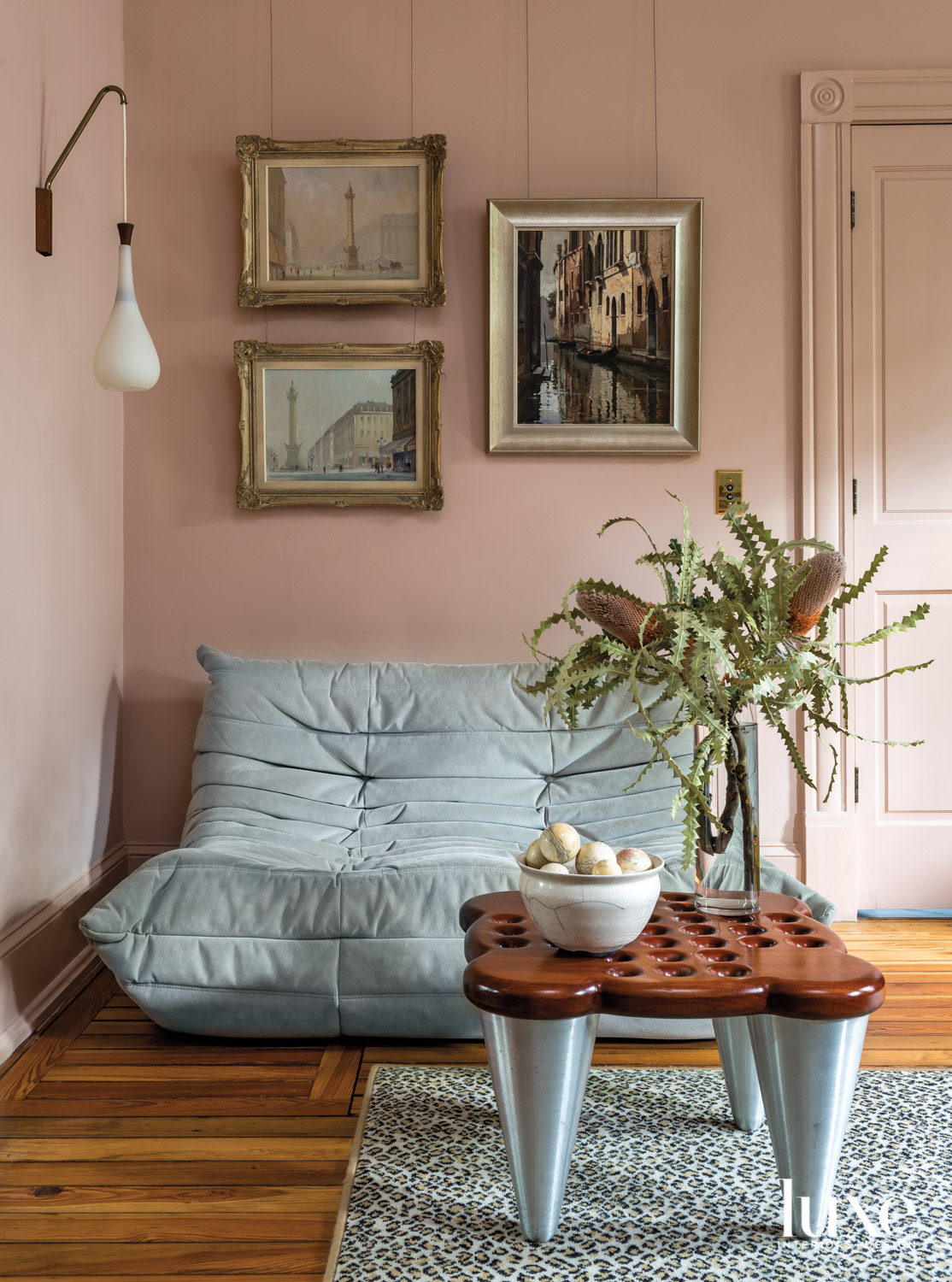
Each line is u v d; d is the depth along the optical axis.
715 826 1.83
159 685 3.35
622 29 3.33
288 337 3.32
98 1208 1.72
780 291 3.36
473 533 3.35
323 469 3.30
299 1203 1.73
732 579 1.84
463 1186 1.75
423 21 3.32
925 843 3.39
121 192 3.27
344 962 2.32
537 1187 1.58
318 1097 2.12
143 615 3.34
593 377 3.32
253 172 3.24
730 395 3.36
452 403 3.34
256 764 2.96
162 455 3.33
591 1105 2.07
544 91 3.33
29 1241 1.62
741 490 3.36
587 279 3.30
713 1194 1.74
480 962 1.59
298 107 3.32
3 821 2.38
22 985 2.44
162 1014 2.33
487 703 3.03
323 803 2.91
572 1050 1.54
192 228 3.31
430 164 3.24
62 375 2.78
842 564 1.77
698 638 1.72
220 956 2.31
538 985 1.50
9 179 2.41
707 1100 2.09
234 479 3.33
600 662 1.83
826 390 3.34
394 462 3.30
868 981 1.53
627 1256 1.56
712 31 3.33
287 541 3.34
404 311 3.33
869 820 3.39
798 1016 1.51
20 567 2.48
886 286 3.36
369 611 3.35
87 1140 1.94
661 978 1.53
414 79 3.32
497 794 2.93
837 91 3.32
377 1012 2.32
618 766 2.96
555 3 3.33
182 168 3.31
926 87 3.31
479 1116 2.01
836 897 3.34
